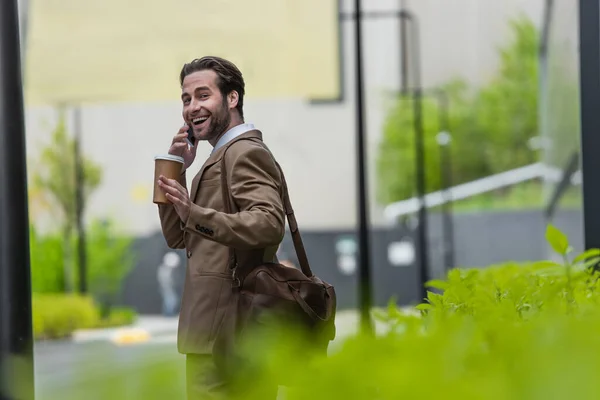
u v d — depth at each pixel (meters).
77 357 1.66
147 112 61.19
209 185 4.55
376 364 1.38
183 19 45.69
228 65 4.73
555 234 3.08
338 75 52.25
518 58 71.81
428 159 55.91
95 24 47.22
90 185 58.53
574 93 18.08
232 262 4.39
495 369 1.38
